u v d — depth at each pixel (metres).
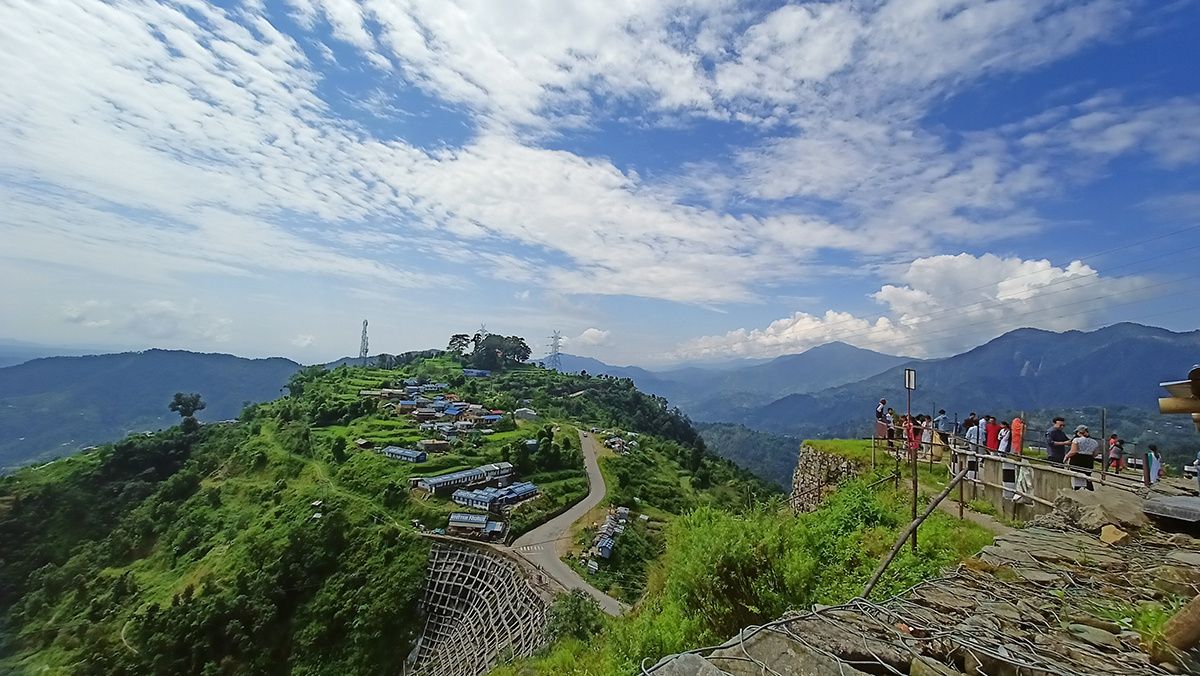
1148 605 5.13
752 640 4.11
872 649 4.08
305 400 120.56
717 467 109.06
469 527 62.09
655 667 3.66
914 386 15.38
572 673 15.73
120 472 96.81
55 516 83.88
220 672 50.94
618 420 138.00
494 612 48.28
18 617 66.88
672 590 10.67
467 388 135.88
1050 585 5.93
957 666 4.17
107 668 53.44
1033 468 13.00
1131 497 9.80
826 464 22.88
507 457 83.25
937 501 7.93
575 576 51.94
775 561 9.38
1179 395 5.15
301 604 56.97
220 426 116.75
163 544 77.81
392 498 69.19
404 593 54.38
